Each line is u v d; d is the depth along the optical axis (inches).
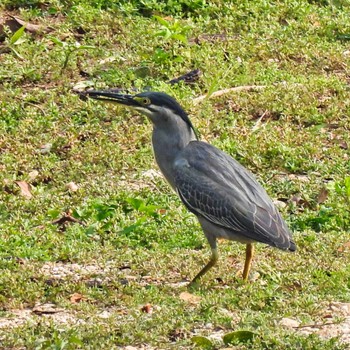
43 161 597.9
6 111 654.5
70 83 699.4
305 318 419.5
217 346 394.3
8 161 596.7
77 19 773.3
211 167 475.5
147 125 639.8
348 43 783.7
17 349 394.0
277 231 456.1
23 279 456.4
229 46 751.7
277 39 775.1
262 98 674.2
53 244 503.2
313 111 661.9
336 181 569.3
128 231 515.5
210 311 423.2
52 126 641.0
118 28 770.2
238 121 652.7
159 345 396.2
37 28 761.6
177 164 483.5
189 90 690.2
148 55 730.8
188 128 494.3
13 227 522.0
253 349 388.8
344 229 526.6
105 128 646.5
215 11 807.1
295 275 458.3
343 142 630.5
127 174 591.8
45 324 410.6
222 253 492.1
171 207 544.7
